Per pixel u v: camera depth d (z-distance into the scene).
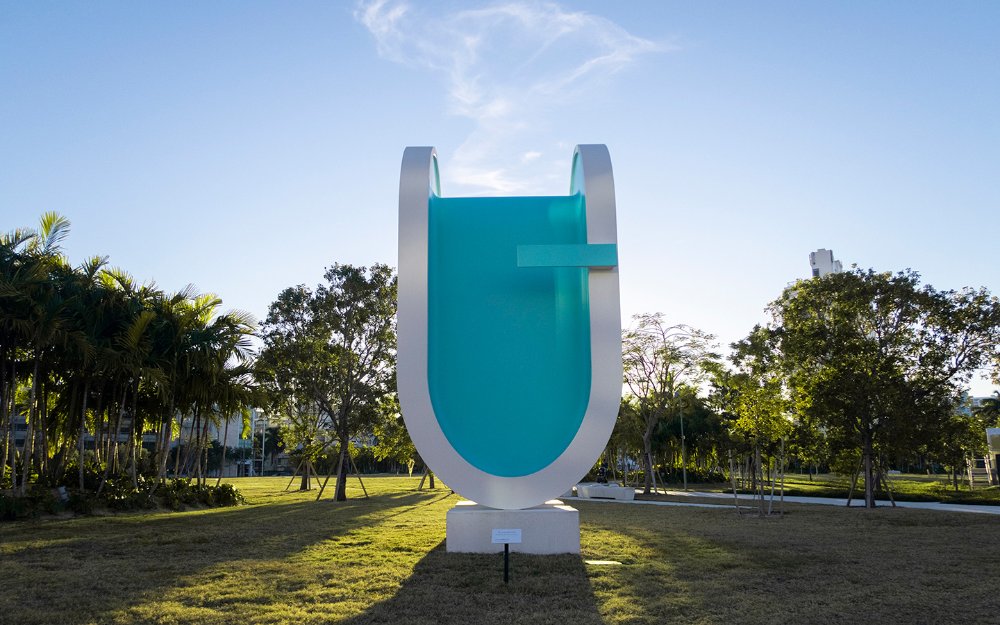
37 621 7.37
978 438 30.36
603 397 11.57
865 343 25.62
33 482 22.89
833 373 25.75
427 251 12.00
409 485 48.59
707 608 8.11
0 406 21.25
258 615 7.69
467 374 12.20
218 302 26.59
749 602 8.39
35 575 9.85
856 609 8.04
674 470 53.75
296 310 30.03
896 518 19.83
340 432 29.91
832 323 26.62
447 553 11.63
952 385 25.47
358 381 30.23
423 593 8.78
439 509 22.53
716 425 47.00
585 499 32.12
